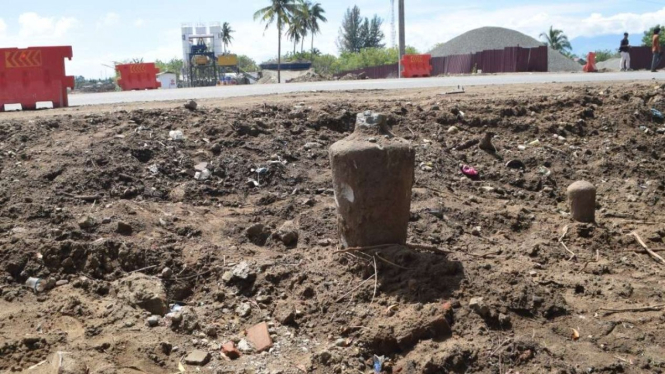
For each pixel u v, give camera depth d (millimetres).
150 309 4285
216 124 7250
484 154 7941
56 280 4512
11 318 4047
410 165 4668
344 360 3871
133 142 6555
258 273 4715
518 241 5906
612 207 7203
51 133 6789
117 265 4707
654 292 4895
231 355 3936
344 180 4652
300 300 4480
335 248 5129
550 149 8211
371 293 4398
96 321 4066
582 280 5035
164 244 5000
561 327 4242
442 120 8484
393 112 8414
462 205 6465
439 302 4207
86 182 5754
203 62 55875
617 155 8312
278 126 7605
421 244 5312
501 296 4328
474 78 17547
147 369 3705
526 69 29266
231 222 5559
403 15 29391
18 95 9453
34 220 5113
